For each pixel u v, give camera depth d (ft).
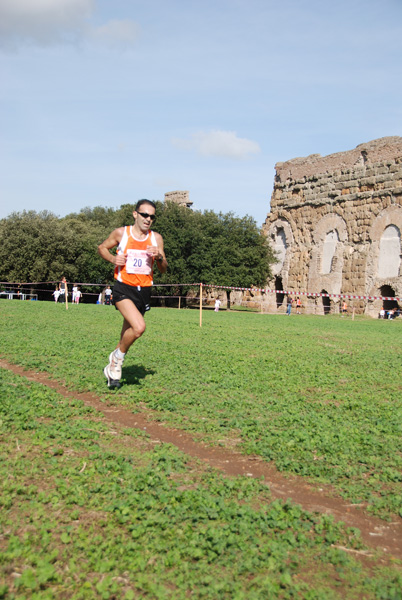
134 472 18.38
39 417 24.02
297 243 189.26
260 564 13.61
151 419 25.04
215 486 17.66
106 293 161.89
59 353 40.86
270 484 18.54
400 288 152.66
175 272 181.57
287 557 14.08
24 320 69.46
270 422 24.85
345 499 17.66
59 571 12.90
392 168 160.66
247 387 31.73
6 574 12.57
